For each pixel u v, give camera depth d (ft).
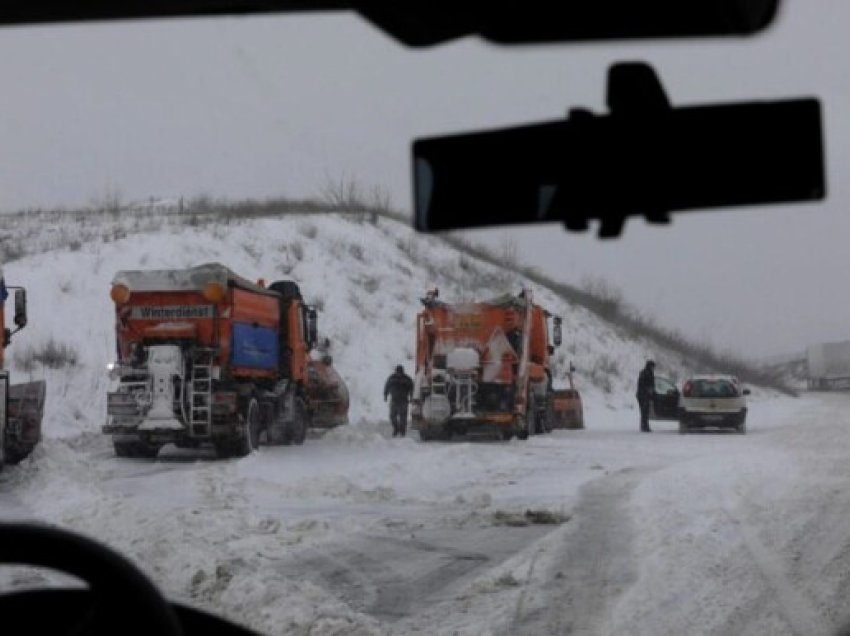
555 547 39.91
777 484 57.31
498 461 75.20
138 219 158.81
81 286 121.60
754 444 92.89
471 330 99.04
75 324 113.60
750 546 39.17
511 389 98.63
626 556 37.99
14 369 100.63
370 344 143.43
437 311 99.66
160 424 74.43
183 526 42.04
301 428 88.48
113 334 113.50
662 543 40.11
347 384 132.87
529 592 32.81
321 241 159.53
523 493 57.36
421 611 30.91
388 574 36.14
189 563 35.42
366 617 29.30
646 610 30.30
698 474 63.00
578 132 15.78
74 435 90.07
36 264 124.06
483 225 16.40
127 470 68.08
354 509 51.44
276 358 85.15
